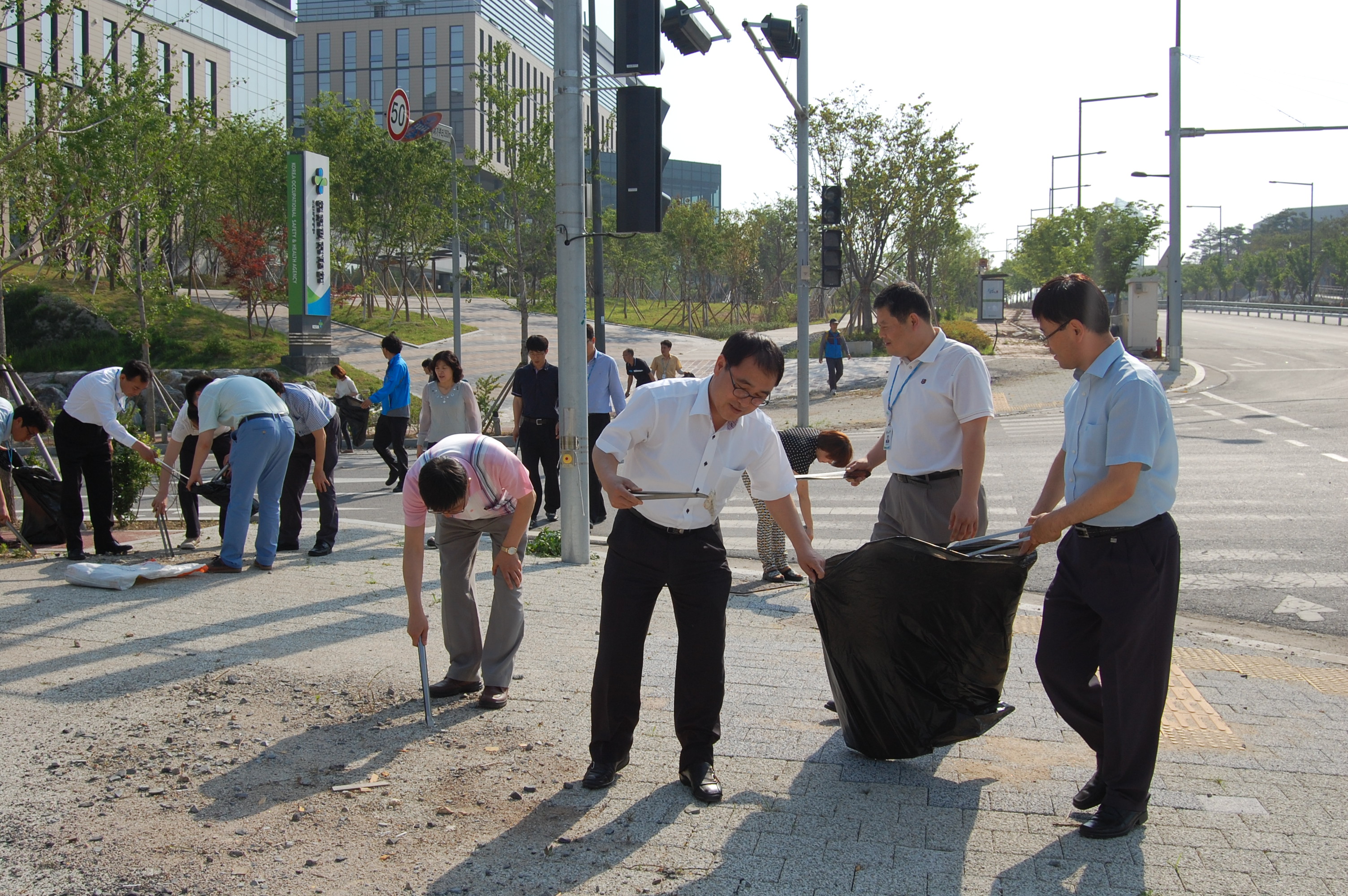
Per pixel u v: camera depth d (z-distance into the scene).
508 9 86.00
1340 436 14.93
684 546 3.72
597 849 3.31
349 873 3.16
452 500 4.09
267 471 7.48
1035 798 3.71
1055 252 47.81
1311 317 62.12
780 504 3.88
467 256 36.50
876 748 3.97
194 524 8.98
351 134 36.78
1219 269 115.88
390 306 40.91
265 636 5.68
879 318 4.43
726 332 42.91
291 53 66.25
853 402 23.86
